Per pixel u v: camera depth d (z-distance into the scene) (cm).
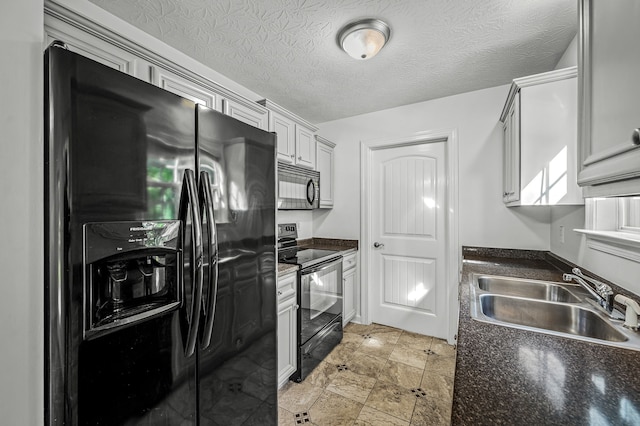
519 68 203
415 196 280
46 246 67
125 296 83
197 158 102
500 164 235
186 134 97
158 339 88
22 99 65
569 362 71
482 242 241
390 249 293
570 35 164
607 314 108
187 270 95
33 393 66
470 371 67
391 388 190
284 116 234
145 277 88
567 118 150
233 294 118
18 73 64
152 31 160
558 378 64
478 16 148
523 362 71
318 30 160
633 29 56
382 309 297
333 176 321
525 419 50
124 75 80
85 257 70
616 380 63
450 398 179
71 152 68
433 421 160
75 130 69
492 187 238
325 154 304
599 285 117
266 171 140
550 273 172
